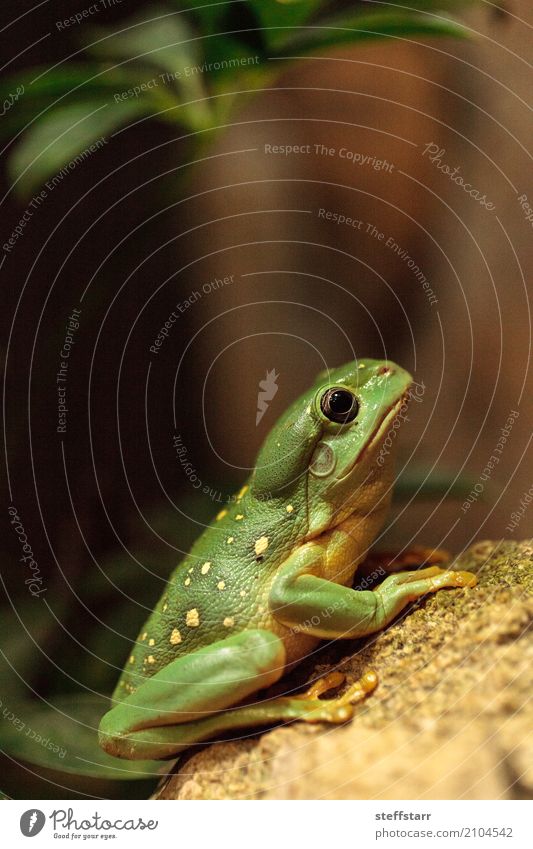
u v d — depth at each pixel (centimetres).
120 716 36
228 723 36
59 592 44
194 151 43
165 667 36
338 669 36
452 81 51
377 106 52
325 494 37
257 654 35
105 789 41
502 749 34
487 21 49
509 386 53
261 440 53
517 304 52
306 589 36
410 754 34
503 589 36
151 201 45
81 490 46
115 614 43
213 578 37
